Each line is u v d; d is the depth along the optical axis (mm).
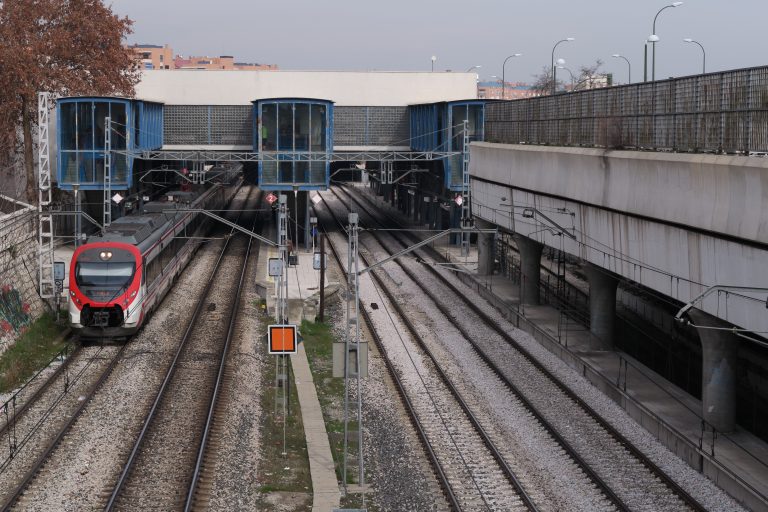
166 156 60156
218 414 26578
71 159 56531
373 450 24344
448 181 61094
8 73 53969
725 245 21891
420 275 53375
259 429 25875
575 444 24656
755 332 20656
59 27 58156
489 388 30172
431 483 21953
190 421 25922
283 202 58625
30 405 27109
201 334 37031
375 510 20375
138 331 37406
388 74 71438
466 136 56844
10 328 35156
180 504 20203
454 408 27922
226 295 45875
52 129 65375
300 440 25125
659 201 25188
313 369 32719
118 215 60281
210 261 57000
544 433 25641
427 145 65938
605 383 29625
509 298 44156
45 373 30938
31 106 58000
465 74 72062
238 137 70125
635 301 44406
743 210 20875
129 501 20297
